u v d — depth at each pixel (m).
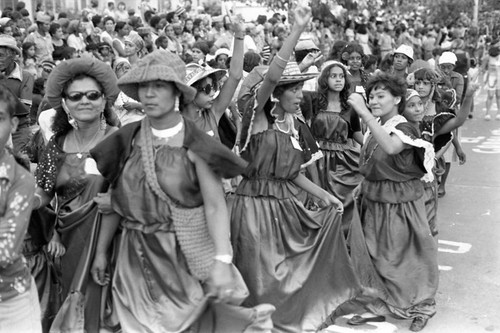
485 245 6.29
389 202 4.40
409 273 4.39
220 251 3.12
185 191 3.10
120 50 10.73
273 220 3.97
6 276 2.76
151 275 3.19
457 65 11.01
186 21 15.69
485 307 4.83
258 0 15.62
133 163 3.13
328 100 5.98
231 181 5.94
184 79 3.13
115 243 3.41
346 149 5.96
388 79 4.27
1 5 14.43
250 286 3.89
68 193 3.53
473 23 27.00
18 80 7.29
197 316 3.07
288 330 3.93
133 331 3.14
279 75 3.82
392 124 4.30
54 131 3.64
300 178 4.20
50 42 11.43
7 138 2.78
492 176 9.24
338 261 4.21
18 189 2.74
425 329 4.43
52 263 3.66
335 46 7.26
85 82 3.45
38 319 2.95
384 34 20.41
